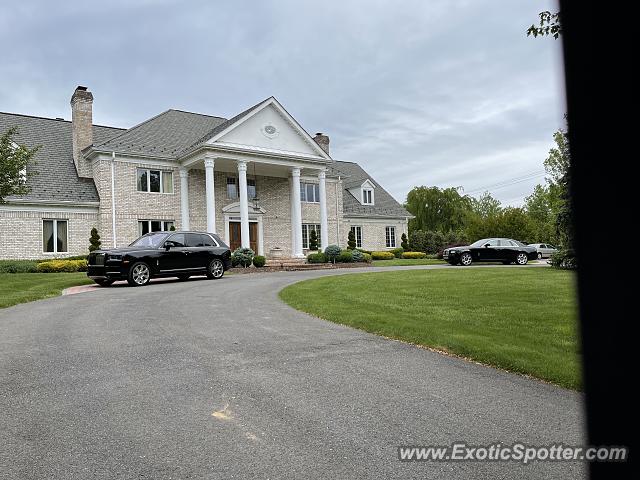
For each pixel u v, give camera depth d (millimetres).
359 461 3012
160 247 15484
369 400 4125
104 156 22719
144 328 7324
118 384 4586
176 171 25078
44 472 2889
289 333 6961
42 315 8734
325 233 27828
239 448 3205
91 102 24234
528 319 7500
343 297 10711
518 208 42750
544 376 4719
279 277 17328
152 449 3197
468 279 13961
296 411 3869
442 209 54469
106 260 14422
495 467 2922
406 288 11992
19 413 3863
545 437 3354
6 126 24125
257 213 27891
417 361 5414
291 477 2807
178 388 4453
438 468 2914
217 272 17078
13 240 20625
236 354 5711
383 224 36000
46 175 22500
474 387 4480
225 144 23688
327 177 31922
